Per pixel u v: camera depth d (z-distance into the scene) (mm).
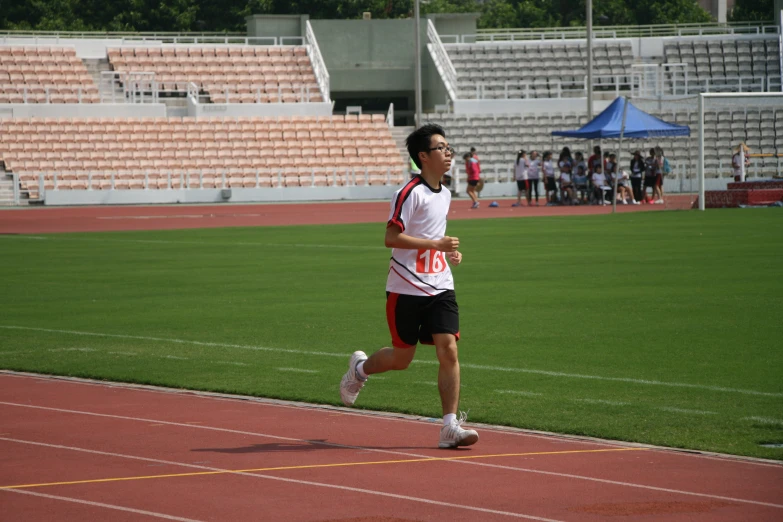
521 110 86375
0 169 72562
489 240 39000
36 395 14102
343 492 9266
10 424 12242
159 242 40312
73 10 117500
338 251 35562
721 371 14984
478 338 18031
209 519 8484
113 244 39594
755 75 91062
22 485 9562
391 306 11320
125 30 113938
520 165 65688
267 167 77688
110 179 73625
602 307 21547
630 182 70438
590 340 17688
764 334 18016
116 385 14797
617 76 86125
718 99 61031
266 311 21766
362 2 118062
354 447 11031
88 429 11961
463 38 94688
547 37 108375
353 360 12023
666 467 10078
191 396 14008
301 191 76688
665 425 11867
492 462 10336
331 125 81688
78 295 24812
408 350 11531
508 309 21422
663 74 85812
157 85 82188
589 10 69500
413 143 11312
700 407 12781
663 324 19266
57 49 82500
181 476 9844
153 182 74375
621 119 61438
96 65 84750
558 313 20812
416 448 10977
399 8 124125
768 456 10445
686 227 44531
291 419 12508
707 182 75625
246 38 88062
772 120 80375
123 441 11336
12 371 15953
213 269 30250
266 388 14344
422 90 94688
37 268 31031
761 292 23484
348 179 78688
